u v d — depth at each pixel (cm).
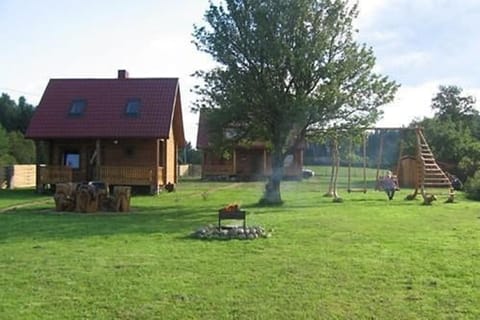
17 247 1169
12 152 4734
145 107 3161
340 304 733
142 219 1742
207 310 705
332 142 2545
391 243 1218
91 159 3222
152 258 1034
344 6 2323
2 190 3183
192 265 969
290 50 2248
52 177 2969
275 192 2347
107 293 781
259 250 1122
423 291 798
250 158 4775
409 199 2612
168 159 3409
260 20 2264
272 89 2300
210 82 2381
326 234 1359
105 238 1302
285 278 871
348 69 2316
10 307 714
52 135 3067
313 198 2666
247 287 815
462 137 4069
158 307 716
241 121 2383
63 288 808
